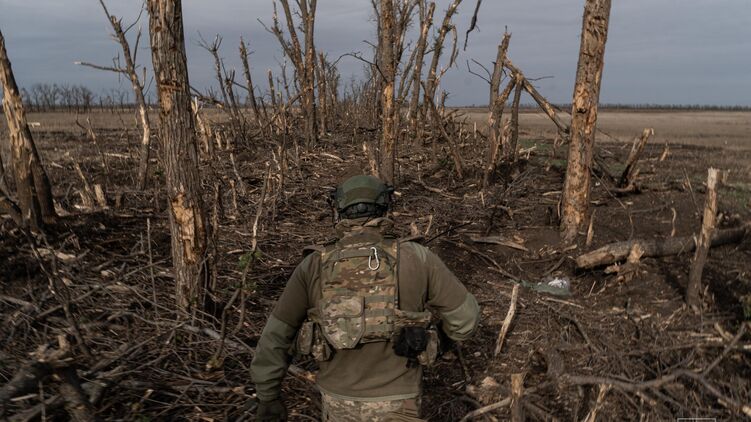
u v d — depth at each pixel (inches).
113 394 122.5
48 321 155.2
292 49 588.1
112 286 177.0
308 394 131.9
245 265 172.7
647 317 182.2
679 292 197.8
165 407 122.4
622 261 218.5
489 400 136.9
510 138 419.2
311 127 550.3
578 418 129.6
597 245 245.8
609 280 213.5
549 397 138.9
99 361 131.4
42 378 105.6
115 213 259.6
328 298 75.6
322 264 78.0
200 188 155.9
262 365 78.7
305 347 76.1
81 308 164.1
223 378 134.3
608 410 132.6
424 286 77.7
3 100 202.7
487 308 192.7
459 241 258.5
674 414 129.6
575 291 209.6
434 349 75.6
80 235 224.5
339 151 546.6
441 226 281.4
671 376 137.9
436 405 136.6
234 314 173.9
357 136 671.1
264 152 504.1
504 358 159.6
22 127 207.9
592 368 152.3
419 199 335.3
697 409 129.3
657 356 156.6
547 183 374.3
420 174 408.2
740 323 174.2
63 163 415.2
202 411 123.8
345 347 73.4
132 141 631.2
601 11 239.5
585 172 250.5
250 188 354.6
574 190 253.0
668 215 281.6
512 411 100.2
